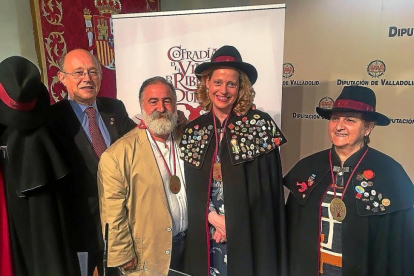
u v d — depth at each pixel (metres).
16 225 1.51
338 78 2.39
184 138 1.62
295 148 2.59
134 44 1.86
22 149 1.43
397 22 2.20
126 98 1.92
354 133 1.39
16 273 1.55
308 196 1.50
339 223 1.43
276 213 1.58
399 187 1.40
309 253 1.50
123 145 1.52
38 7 1.99
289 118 2.57
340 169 1.45
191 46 1.80
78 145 1.68
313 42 2.41
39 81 1.40
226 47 1.55
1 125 1.44
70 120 1.68
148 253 1.58
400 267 1.41
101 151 1.73
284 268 1.61
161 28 1.82
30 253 1.53
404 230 1.40
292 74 2.51
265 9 1.69
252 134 1.54
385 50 2.25
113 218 1.50
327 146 2.49
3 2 1.96
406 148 2.29
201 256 1.60
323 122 2.47
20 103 1.34
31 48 2.09
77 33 2.19
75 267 1.61
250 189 1.53
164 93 1.48
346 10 2.30
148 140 1.55
